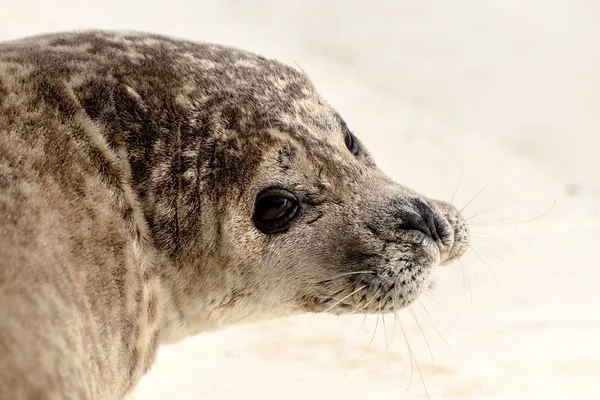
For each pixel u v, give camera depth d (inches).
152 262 171.0
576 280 188.1
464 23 322.7
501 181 251.3
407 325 182.5
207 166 171.5
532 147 282.4
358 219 172.2
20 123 169.2
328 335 181.5
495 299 185.5
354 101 281.6
